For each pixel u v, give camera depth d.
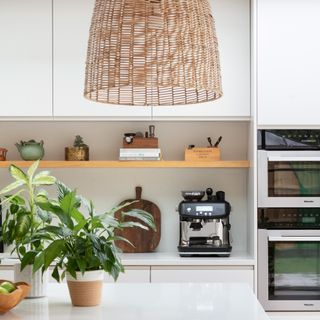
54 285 3.04
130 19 2.12
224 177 4.67
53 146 4.68
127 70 2.11
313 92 4.20
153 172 4.68
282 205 4.19
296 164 4.21
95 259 2.47
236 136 4.67
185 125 4.68
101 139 4.68
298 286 4.16
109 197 4.68
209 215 4.32
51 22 4.34
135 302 2.59
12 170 2.68
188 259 4.17
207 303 2.56
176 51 2.11
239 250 4.65
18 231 2.60
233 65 4.31
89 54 2.24
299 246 4.18
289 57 4.20
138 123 4.69
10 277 4.11
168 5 2.12
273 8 4.20
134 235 4.59
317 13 4.20
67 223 2.45
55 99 4.32
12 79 4.33
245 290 2.84
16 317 2.32
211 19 2.24
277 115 4.19
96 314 2.37
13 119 4.33
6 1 4.33
